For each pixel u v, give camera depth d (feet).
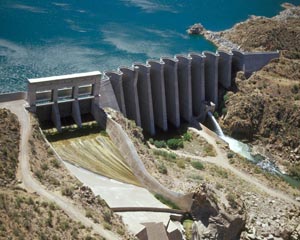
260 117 478.18
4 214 232.94
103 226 262.06
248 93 494.59
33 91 352.69
